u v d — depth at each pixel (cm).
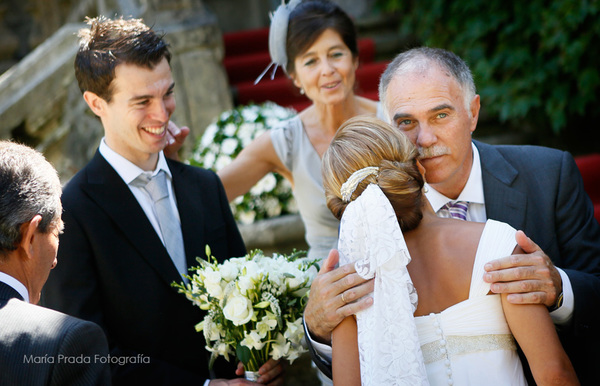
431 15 510
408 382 139
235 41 603
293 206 392
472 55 470
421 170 175
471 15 475
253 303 183
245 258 193
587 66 417
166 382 191
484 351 146
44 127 427
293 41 253
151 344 198
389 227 147
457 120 180
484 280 146
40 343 141
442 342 146
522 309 146
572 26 403
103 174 204
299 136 268
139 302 197
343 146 160
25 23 652
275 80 548
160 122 201
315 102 264
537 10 432
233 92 510
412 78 180
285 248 381
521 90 446
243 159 271
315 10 252
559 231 197
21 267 154
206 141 403
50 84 424
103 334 153
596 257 193
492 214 199
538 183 199
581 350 179
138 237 200
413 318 144
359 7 627
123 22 203
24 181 153
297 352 189
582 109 423
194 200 218
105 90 196
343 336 155
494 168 203
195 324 205
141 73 194
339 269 157
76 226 194
